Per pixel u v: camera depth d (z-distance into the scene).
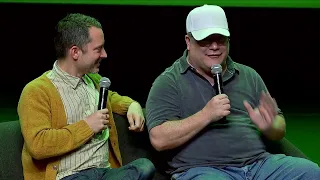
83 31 3.75
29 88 3.68
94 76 4.12
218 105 3.73
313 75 11.38
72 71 3.80
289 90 10.60
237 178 3.80
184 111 3.99
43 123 3.60
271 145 4.25
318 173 3.65
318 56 11.43
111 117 4.10
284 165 3.77
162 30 11.56
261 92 4.12
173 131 3.81
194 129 3.79
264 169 3.82
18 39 11.51
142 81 11.25
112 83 11.06
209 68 3.96
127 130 4.32
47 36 11.52
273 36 11.51
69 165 3.69
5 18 11.43
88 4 11.55
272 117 3.93
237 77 4.13
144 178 3.66
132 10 11.47
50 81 3.76
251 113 3.93
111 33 11.51
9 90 10.33
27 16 11.47
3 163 3.91
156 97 4.00
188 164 3.92
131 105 4.25
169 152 4.06
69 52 3.76
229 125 3.96
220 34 3.88
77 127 3.62
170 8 11.51
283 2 12.60
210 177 3.66
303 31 11.44
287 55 11.43
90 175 3.65
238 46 11.62
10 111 8.55
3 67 11.44
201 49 3.94
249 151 3.95
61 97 3.74
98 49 3.81
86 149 3.74
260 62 11.66
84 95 3.85
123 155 4.28
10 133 4.04
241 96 4.08
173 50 11.60
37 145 3.52
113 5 11.49
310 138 7.12
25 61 11.54
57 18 11.52
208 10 3.97
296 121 8.11
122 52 11.55
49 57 11.56
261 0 12.77
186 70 4.05
